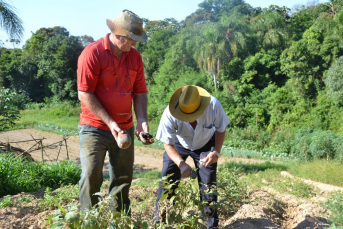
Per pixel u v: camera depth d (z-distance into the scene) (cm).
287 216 498
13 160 924
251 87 3534
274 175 819
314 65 3300
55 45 5747
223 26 3678
